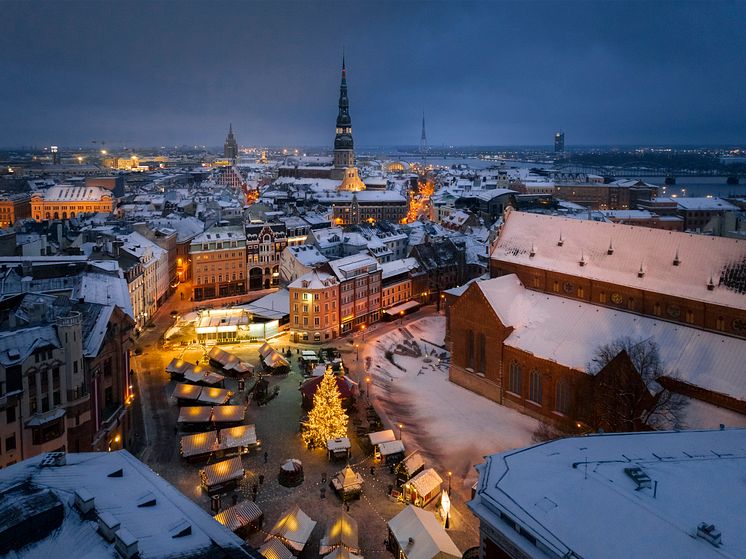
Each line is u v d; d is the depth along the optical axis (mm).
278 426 92500
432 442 88625
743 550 34906
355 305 141375
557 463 45656
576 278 104562
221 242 170500
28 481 42938
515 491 42219
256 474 78875
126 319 87500
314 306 131375
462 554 60812
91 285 96438
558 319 101938
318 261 157625
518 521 39094
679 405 79500
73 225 194250
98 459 48656
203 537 38281
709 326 88250
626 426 82562
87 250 140375
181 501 43156
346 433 88188
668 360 86188
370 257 148625
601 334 95250
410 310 155875
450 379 112438
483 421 95688
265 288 181125
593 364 88312
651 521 37531
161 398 101375
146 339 133750
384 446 82625
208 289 170375
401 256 187625
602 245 105375
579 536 37094
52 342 67812
